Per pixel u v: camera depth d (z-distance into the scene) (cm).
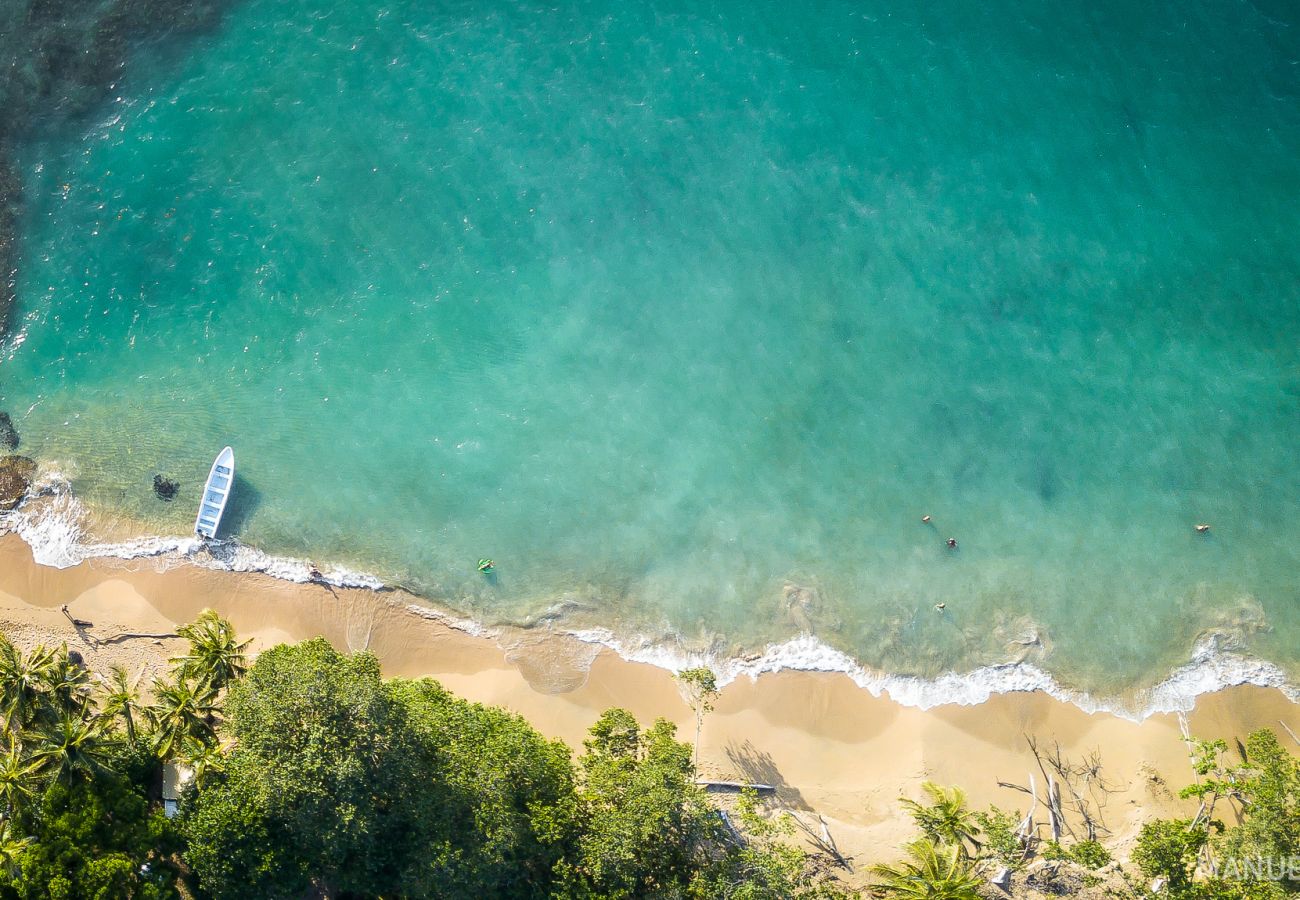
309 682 3994
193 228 5353
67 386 5203
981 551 5059
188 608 4891
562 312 5281
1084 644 4959
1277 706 4888
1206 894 4247
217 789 4078
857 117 5378
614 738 4431
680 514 5066
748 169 5375
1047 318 5291
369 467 5116
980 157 5362
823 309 5278
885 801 4675
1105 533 5094
